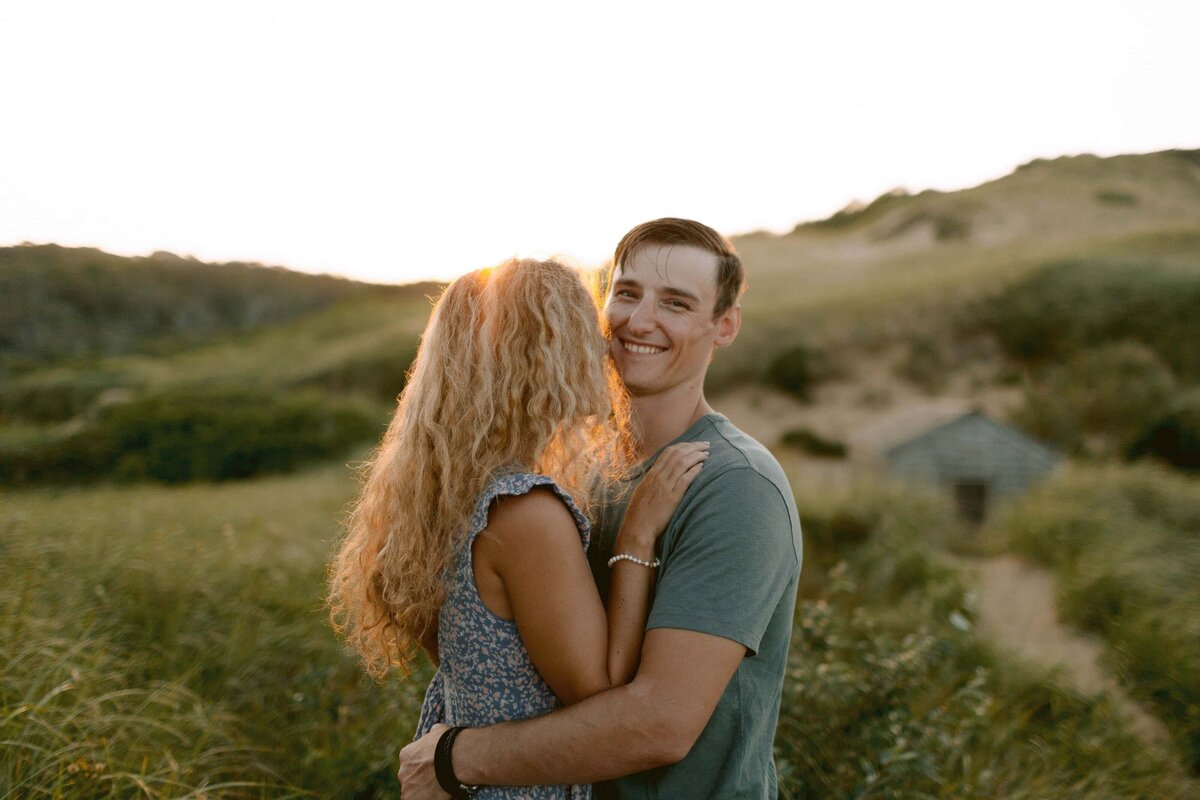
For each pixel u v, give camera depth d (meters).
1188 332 26.78
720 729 1.48
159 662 3.43
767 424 27.61
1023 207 74.25
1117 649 5.51
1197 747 4.18
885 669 3.40
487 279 1.58
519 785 1.40
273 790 2.80
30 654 2.79
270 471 20.02
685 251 1.76
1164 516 9.27
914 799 2.82
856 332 32.34
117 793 2.24
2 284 45.28
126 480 18.84
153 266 61.31
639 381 1.78
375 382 36.75
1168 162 87.62
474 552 1.41
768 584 1.43
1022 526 9.27
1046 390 25.56
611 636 1.46
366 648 1.83
